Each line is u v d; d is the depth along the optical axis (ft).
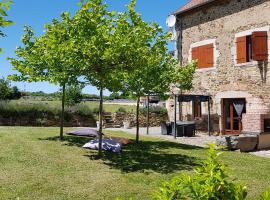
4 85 106.83
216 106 57.21
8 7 11.30
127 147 40.16
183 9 62.90
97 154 33.58
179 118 66.59
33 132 49.08
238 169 29.17
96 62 30.73
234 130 54.80
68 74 33.63
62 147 36.63
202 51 59.52
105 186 22.79
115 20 31.07
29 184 22.67
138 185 23.21
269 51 48.67
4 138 41.60
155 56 38.91
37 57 38.27
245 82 52.11
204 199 7.98
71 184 23.03
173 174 26.35
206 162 8.64
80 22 29.89
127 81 41.39
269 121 45.14
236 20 53.52
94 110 76.95
